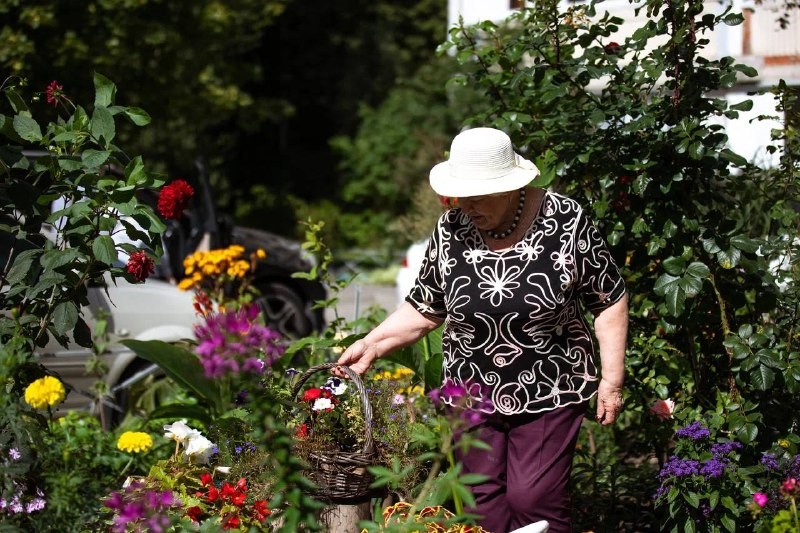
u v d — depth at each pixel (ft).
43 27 43.24
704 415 14.62
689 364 15.48
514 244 12.12
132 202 13.92
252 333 8.50
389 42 96.53
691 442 13.91
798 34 41.11
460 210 12.53
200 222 29.73
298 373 15.87
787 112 15.72
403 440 12.84
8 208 14.73
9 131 14.34
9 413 11.99
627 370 15.38
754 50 41.75
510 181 11.73
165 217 15.79
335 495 12.28
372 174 84.79
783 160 15.81
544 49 17.42
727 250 14.30
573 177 15.90
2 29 42.98
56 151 14.28
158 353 18.57
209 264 23.12
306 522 8.99
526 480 12.26
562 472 12.34
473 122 17.81
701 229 14.57
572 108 16.42
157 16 48.42
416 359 16.87
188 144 63.10
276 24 98.32
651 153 14.65
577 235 12.05
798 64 40.60
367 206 89.20
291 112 78.74
